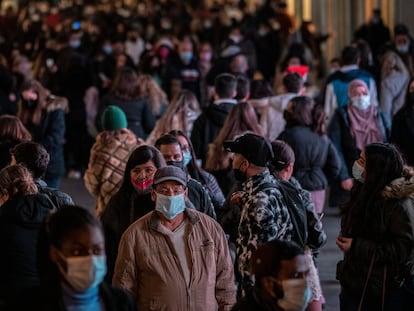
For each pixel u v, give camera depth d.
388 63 24.95
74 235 8.52
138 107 22.47
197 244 11.91
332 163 18.66
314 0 53.44
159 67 33.31
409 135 20.42
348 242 12.57
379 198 12.38
